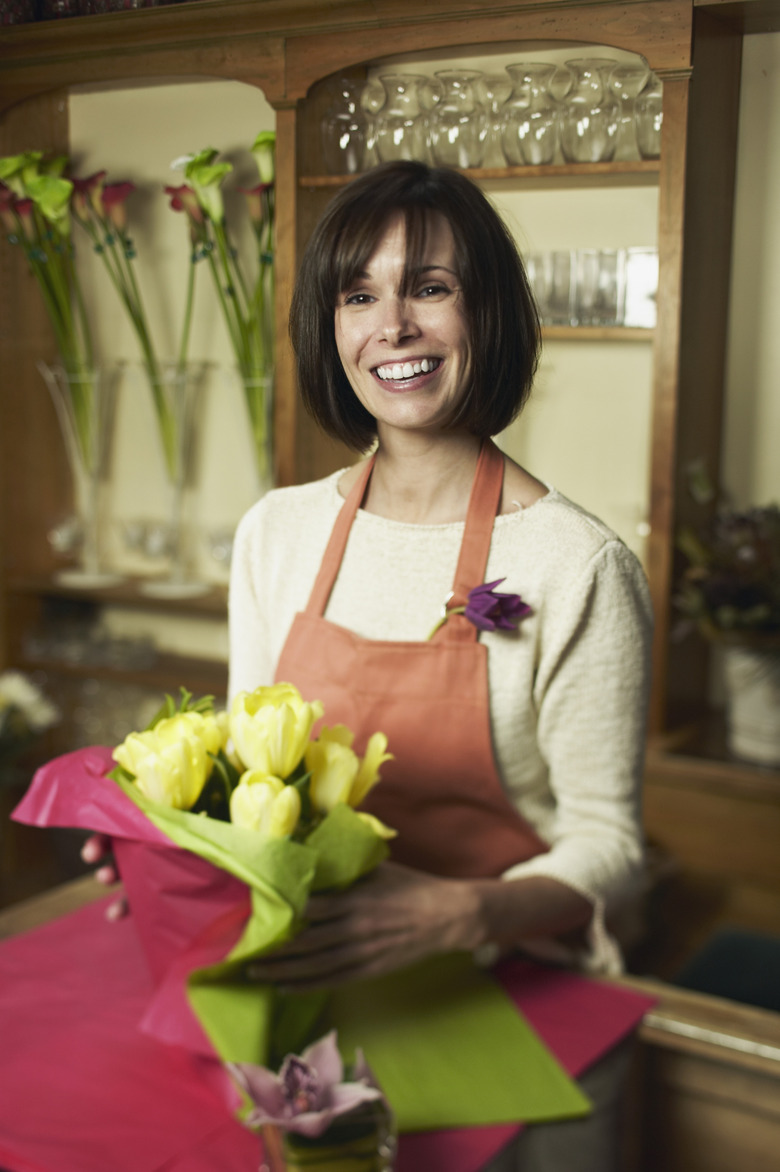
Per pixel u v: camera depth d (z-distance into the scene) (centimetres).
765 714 225
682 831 230
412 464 117
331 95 233
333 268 107
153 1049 97
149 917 95
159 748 88
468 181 108
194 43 241
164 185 266
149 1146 84
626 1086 94
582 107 219
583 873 112
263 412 264
